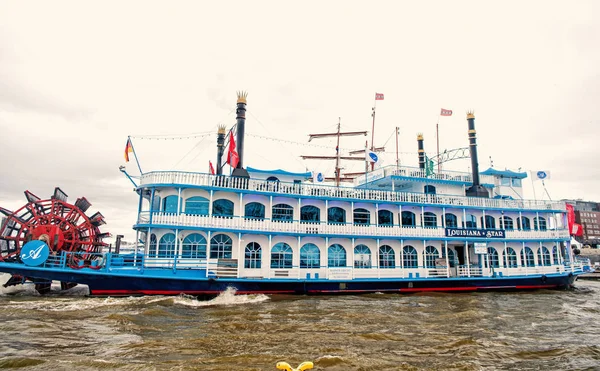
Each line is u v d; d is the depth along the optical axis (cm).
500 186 4053
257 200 2964
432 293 3075
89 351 1344
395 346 1480
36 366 1173
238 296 2611
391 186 3906
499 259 3550
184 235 2717
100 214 3747
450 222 3528
